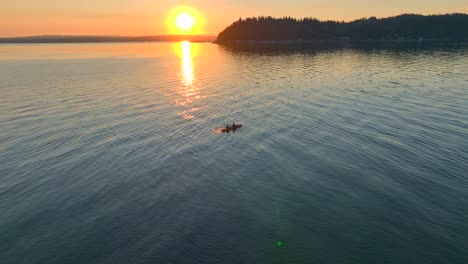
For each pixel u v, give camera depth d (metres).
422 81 75.88
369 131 42.22
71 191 29.44
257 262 21.09
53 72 105.19
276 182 30.53
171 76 96.81
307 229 23.92
